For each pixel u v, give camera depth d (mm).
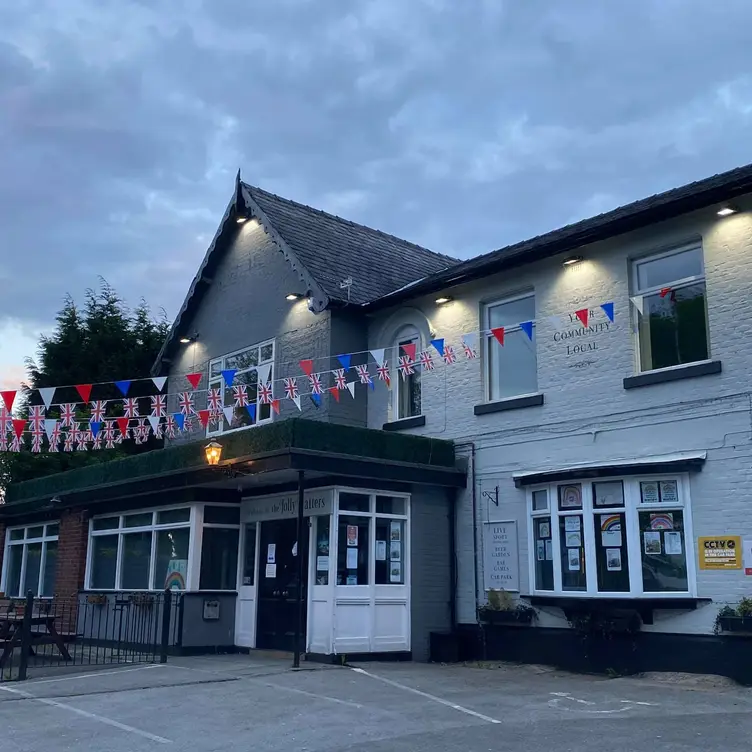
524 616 13773
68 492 18672
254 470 13656
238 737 8383
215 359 19812
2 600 15773
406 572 14516
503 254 15406
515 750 7648
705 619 11766
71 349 30906
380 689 10969
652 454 12750
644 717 9078
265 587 15273
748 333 11977
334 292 17047
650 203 13500
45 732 8617
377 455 14164
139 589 16672
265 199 19141
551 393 14250
